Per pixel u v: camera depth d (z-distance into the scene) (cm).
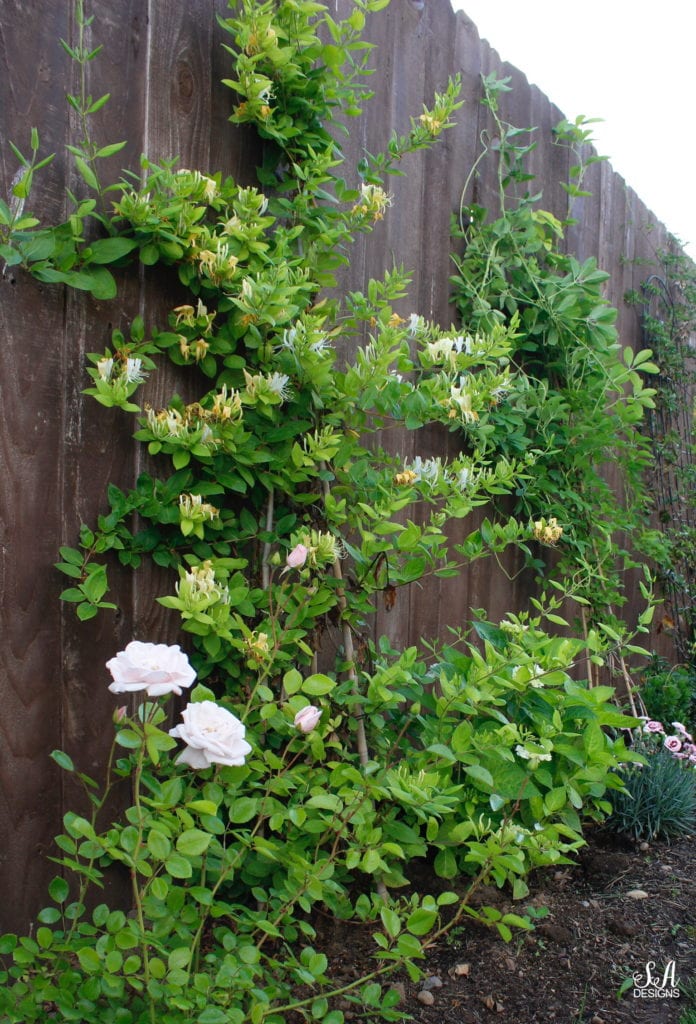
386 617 250
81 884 159
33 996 130
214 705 131
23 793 157
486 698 183
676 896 224
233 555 195
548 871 235
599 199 376
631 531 381
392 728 229
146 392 178
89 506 167
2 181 149
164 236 169
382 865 165
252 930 167
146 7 174
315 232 210
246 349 195
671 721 364
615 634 247
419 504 262
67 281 156
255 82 184
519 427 291
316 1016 143
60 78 158
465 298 283
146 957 127
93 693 169
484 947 192
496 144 300
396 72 253
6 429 153
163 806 131
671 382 437
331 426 196
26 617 157
